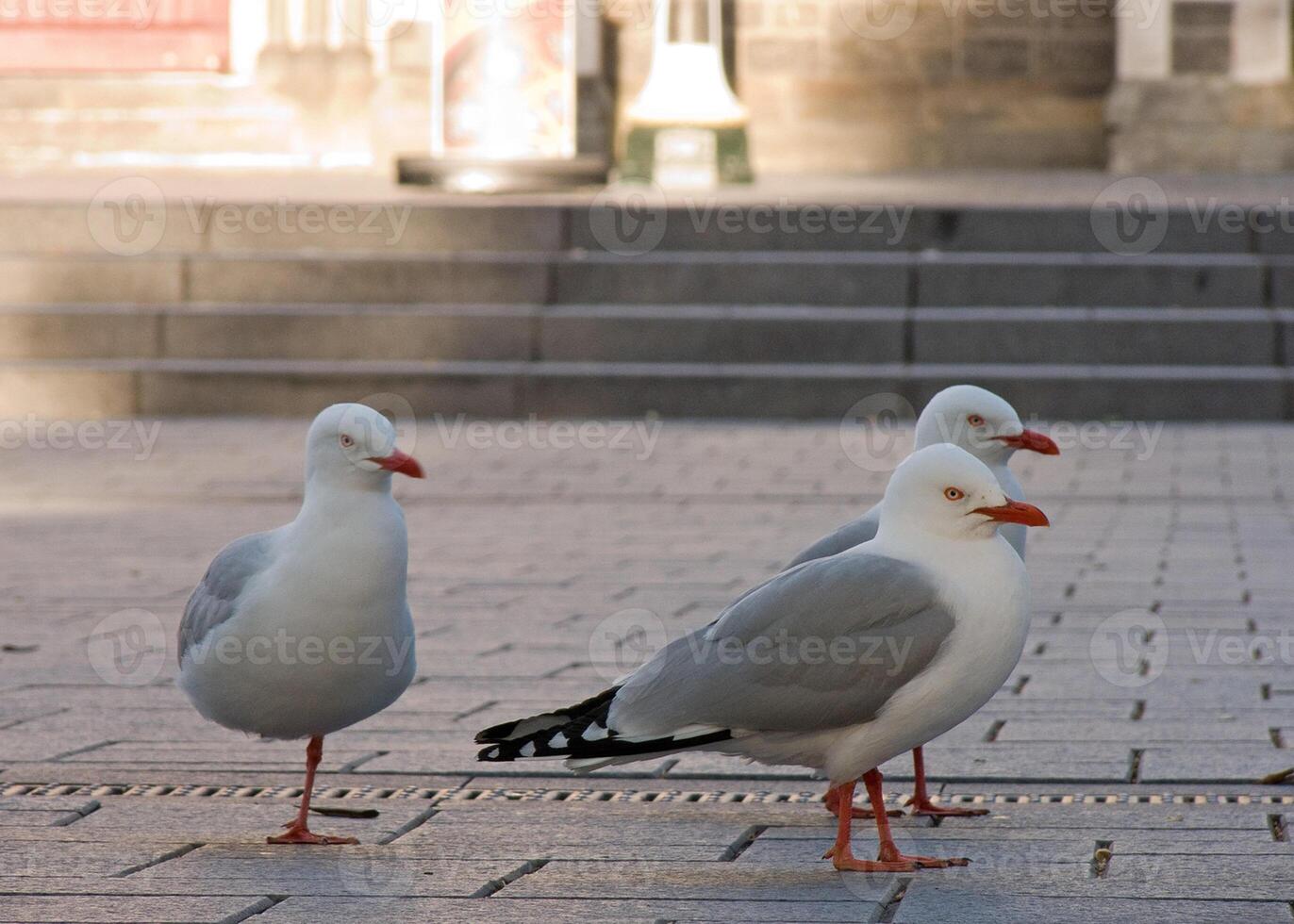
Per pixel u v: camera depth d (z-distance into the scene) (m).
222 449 15.21
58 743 6.41
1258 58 24.64
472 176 19.94
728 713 4.64
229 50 25.97
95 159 26.14
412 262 18.12
